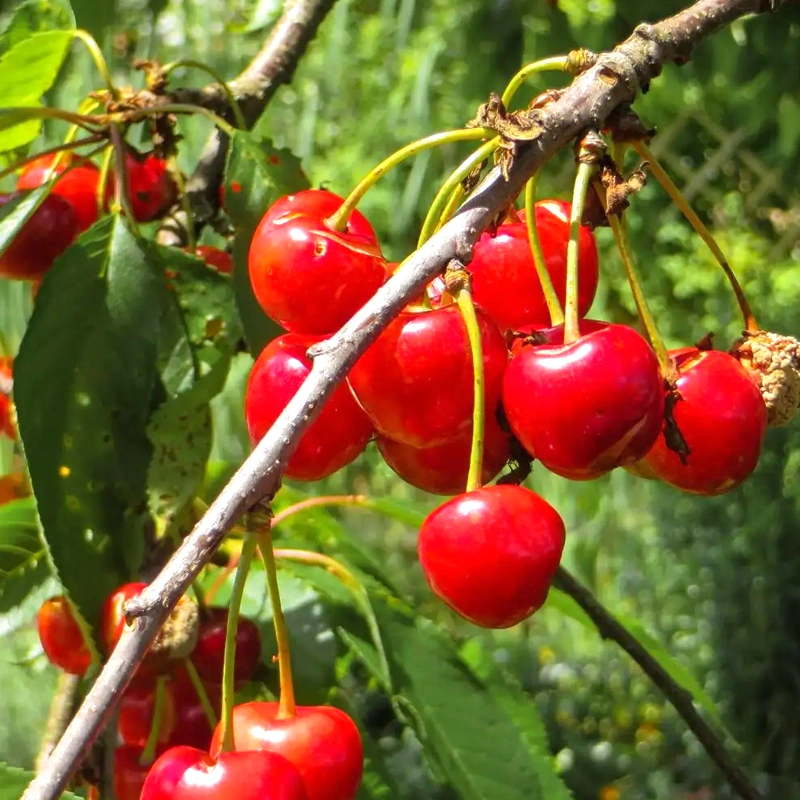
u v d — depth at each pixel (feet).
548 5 2.18
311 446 0.99
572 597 1.41
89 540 1.15
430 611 4.53
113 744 1.18
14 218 1.20
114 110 1.27
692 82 2.69
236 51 2.85
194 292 1.24
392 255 4.39
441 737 1.27
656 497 3.98
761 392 1.04
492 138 0.97
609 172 0.98
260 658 1.21
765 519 3.68
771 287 4.56
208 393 1.20
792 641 3.57
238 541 1.33
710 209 4.92
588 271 1.05
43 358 1.16
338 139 4.55
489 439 1.00
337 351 0.90
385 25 3.96
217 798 0.94
